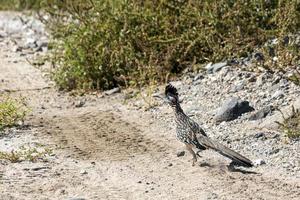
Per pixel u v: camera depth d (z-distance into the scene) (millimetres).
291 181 11586
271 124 13797
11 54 22094
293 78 15344
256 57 16484
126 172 12305
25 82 18656
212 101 15383
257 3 17031
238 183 11586
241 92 15469
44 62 20344
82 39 17625
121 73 17297
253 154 12758
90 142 13883
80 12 18406
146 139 13938
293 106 13914
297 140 13117
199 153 12930
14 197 11266
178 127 12273
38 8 26344
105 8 17859
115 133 14352
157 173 12203
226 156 11664
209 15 17141
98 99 16750
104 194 11352
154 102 15844
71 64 17609
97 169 12484
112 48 17438
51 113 15914
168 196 11195
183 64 17000
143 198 11148
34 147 13609
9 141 14000
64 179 12023
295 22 16609
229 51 16797
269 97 15008
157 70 16938
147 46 17250
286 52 16125
